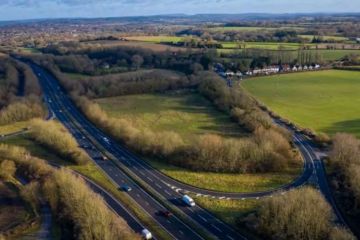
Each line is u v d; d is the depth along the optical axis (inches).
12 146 7071.9
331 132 7504.9
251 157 6028.5
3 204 5251.0
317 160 6333.7
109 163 6540.4
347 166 5610.2
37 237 4448.8
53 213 4886.8
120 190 5487.2
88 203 4407.0
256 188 5452.8
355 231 4252.0
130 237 4025.6
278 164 5979.3
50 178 5521.7
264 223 4254.4
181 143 6658.5
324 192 5221.5
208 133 7559.1
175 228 4453.7
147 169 6210.6
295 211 4106.8
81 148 7283.5
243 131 7706.7
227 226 4466.0
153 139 6796.3
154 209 4913.9
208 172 5999.0
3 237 4451.3
